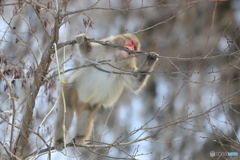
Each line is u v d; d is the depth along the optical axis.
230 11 26.39
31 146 14.96
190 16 26.58
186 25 26.38
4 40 11.01
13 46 14.46
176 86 24.28
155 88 25.53
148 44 26.19
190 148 20.92
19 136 9.69
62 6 9.50
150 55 10.88
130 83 11.76
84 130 11.80
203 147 20.89
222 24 25.78
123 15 26.25
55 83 11.81
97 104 12.09
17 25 16.64
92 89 11.55
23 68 10.77
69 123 11.62
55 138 11.25
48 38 9.58
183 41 25.62
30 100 9.62
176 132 21.67
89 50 11.60
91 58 11.56
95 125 21.69
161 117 23.22
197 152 20.66
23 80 10.59
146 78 11.65
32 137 15.56
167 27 26.66
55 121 11.52
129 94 24.52
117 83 11.74
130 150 20.36
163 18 26.75
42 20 10.20
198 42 25.03
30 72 10.58
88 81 11.53
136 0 26.88
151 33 26.52
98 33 25.44
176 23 26.47
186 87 23.53
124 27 26.02
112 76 11.44
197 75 23.47
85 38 9.41
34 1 9.73
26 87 10.71
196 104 21.91
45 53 9.55
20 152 9.60
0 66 10.52
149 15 26.48
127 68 11.56
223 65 23.30
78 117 11.98
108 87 11.55
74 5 23.44
